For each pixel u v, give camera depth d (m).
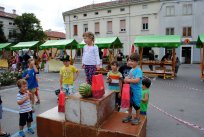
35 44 24.25
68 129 4.32
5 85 11.86
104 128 4.12
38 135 4.69
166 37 16.14
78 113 4.22
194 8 30.89
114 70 6.01
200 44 15.05
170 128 5.75
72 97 4.30
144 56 32.56
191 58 31.64
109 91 5.07
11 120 6.34
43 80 14.88
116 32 36.53
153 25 33.44
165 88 11.77
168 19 32.25
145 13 33.78
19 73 13.69
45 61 22.91
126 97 4.23
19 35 50.94
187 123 6.14
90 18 38.94
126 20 35.47
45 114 4.78
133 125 4.29
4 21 51.28
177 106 7.99
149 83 5.36
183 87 12.08
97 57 5.72
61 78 7.44
